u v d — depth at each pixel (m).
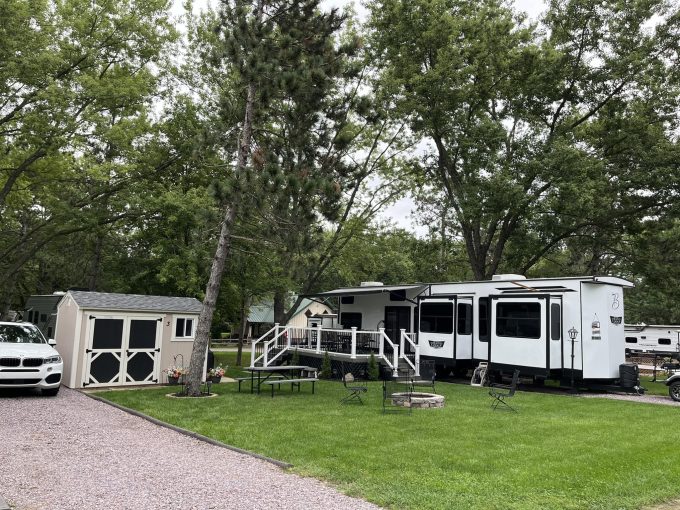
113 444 7.79
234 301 21.70
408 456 7.16
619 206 22.31
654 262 22.16
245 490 5.61
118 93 20.08
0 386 11.50
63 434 8.38
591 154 21.66
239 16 12.74
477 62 21.94
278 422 9.61
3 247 26.98
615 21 21.53
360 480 6.03
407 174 26.02
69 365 14.09
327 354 17.62
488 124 20.95
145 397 12.59
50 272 30.64
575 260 33.66
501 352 15.93
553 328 15.31
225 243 13.58
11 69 17.23
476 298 17.55
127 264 23.48
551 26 22.25
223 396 12.99
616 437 8.68
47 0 19.58
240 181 11.91
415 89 22.17
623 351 15.72
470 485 5.90
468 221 23.47
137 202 20.11
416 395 12.12
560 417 10.63
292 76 12.54
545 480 6.16
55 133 18.38
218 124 14.49
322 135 14.12
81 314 14.15
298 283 25.20
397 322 19.88
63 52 19.95
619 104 22.44
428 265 33.53
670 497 5.71
